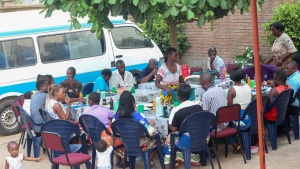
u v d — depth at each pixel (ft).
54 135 29.43
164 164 31.96
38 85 36.42
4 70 43.62
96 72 48.39
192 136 30.58
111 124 31.53
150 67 45.32
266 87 39.22
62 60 46.55
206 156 34.40
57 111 34.30
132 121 30.27
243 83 35.73
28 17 46.37
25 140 40.83
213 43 61.11
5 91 43.55
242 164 33.24
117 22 49.98
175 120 30.76
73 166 29.84
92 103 33.35
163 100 35.96
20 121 40.45
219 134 32.71
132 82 43.24
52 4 32.48
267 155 34.68
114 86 42.29
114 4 31.24
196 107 31.04
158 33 61.72
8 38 44.06
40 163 35.83
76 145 32.91
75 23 31.63
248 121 33.88
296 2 54.60
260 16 57.00
